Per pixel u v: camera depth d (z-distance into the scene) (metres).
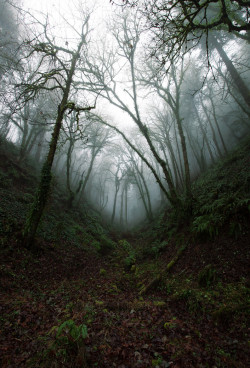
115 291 6.30
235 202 7.20
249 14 4.24
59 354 2.88
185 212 10.29
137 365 2.91
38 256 7.20
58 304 4.86
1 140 15.59
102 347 3.27
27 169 15.92
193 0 3.87
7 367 2.63
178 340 3.48
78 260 8.87
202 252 7.09
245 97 15.16
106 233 17.73
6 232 6.97
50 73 8.22
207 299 4.63
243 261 5.45
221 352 3.10
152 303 5.17
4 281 4.98
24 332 3.44
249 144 13.66
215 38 14.96
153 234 13.99
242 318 3.72
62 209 15.12
